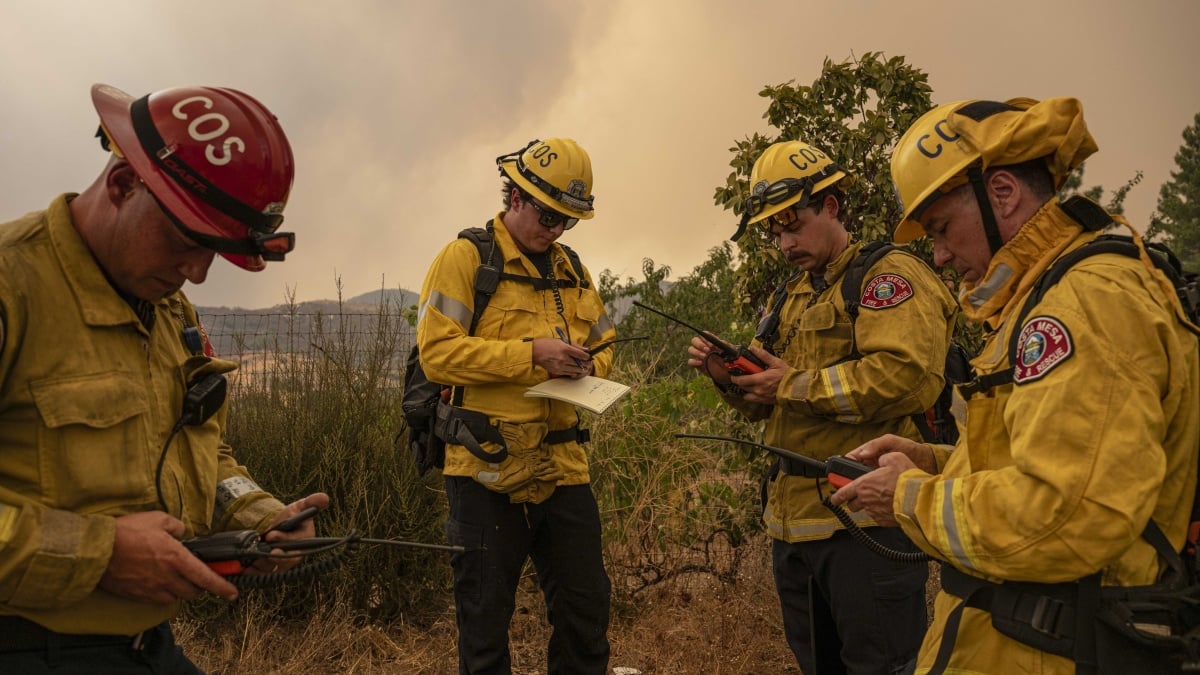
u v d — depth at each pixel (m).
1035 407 1.46
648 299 10.52
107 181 1.60
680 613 4.59
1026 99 1.81
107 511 1.59
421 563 4.47
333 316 4.97
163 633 1.80
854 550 2.70
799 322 3.01
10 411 1.53
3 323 1.47
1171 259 1.65
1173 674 1.45
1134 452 1.37
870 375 2.63
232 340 4.89
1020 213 1.68
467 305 3.12
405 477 4.47
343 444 4.49
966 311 1.79
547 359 2.99
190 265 1.63
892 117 4.68
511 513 3.08
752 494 4.76
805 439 2.83
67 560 1.44
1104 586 1.49
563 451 3.16
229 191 1.55
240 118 1.60
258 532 1.89
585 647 3.20
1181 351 1.45
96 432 1.57
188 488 1.80
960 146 1.71
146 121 1.57
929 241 4.58
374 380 4.69
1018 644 1.57
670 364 7.50
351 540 1.73
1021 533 1.44
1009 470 1.51
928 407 2.70
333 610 4.19
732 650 4.12
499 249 3.19
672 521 4.82
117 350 1.64
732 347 2.96
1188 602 1.45
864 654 2.67
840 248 2.96
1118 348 1.42
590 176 3.19
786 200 2.87
